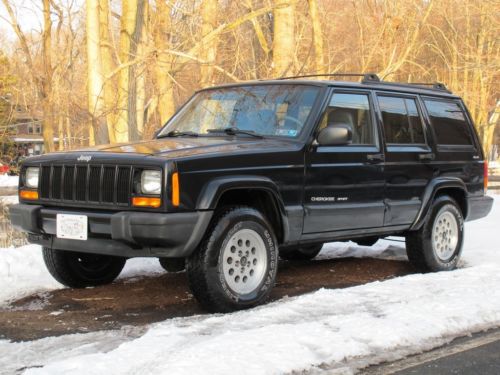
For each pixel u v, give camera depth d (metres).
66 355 4.45
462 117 8.21
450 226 7.75
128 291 6.54
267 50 14.80
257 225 5.71
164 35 13.00
